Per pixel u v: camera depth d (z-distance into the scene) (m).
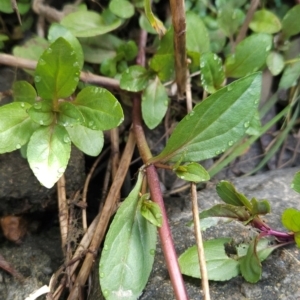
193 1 0.33
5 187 0.27
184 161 0.25
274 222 0.26
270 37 0.29
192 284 0.23
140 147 0.28
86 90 0.25
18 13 0.28
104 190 0.29
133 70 0.28
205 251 0.24
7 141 0.24
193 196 0.25
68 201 0.28
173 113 0.32
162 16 0.33
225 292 0.23
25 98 0.27
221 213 0.24
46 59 0.23
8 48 0.31
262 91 0.32
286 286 0.23
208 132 0.24
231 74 0.29
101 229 0.27
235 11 0.32
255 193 0.29
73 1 0.32
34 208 0.28
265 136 0.33
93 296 0.25
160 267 0.24
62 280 0.26
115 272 0.23
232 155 0.30
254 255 0.22
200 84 0.32
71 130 0.26
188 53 0.29
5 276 0.27
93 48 0.31
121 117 0.24
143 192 0.26
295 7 0.31
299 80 0.32
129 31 0.33
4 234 0.28
